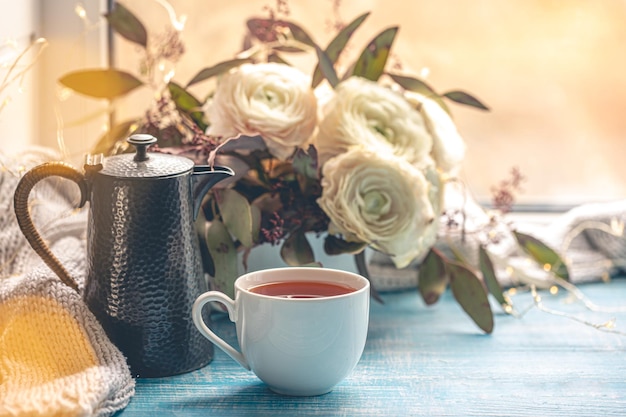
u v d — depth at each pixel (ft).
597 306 3.32
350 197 2.91
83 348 2.58
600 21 3.87
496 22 3.87
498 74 3.92
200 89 3.87
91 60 3.66
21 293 2.70
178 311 2.66
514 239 3.58
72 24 3.63
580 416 2.53
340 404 2.57
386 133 3.04
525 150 3.98
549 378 2.73
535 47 3.90
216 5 3.81
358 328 2.57
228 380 2.69
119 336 2.64
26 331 2.64
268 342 2.54
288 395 2.62
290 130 2.97
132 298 2.62
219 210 2.97
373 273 3.40
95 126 3.72
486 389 2.67
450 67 3.91
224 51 3.85
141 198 2.59
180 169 2.64
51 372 2.55
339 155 2.95
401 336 3.03
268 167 3.10
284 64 3.31
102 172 2.60
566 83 3.93
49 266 2.72
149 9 3.79
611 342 2.99
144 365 2.66
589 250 3.65
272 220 2.96
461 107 3.95
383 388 2.67
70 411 2.34
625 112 3.94
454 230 3.47
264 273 2.69
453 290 3.10
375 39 3.22
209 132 3.04
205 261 2.97
